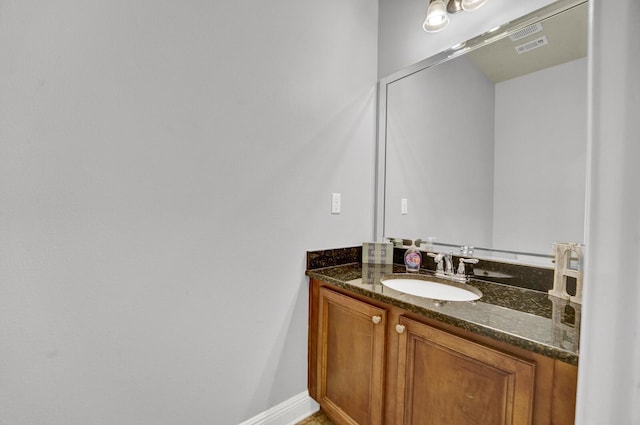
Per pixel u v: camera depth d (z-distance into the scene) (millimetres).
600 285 507
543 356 760
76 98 927
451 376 955
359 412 1275
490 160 1393
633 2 489
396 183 1795
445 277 1431
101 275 989
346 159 1710
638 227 480
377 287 1253
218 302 1250
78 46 927
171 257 1126
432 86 1610
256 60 1330
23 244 867
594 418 510
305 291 1553
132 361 1057
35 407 897
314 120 1553
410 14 1703
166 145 1101
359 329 1275
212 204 1220
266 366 1413
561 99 1190
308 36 1521
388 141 1834
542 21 1224
